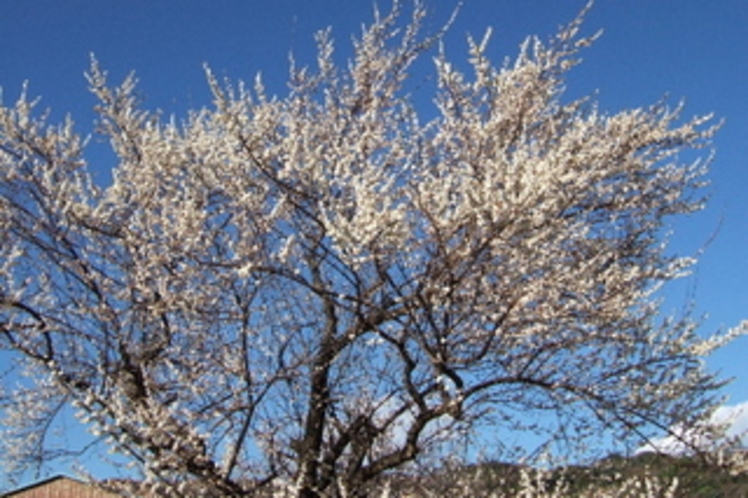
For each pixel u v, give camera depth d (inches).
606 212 305.6
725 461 279.7
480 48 299.6
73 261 292.5
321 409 294.7
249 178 280.2
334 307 302.7
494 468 315.3
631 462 293.9
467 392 262.2
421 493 315.3
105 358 285.7
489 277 275.0
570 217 282.2
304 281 253.3
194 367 291.1
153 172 305.0
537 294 262.1
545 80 302.2
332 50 346.0
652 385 280.4
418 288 253.4
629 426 270.1
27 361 311.9
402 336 274.5
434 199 241.0
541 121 313.0
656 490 284.7
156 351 297.1
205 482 270.2
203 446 269.3
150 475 256.5
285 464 290.8
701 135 308.8
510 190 224.7
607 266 303.0
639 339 281.9
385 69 339.3
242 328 288.7
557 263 276.7
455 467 313.1
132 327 304.2
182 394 286.8
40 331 281.4
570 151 251.6
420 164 310.8
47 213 304.8
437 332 252.8
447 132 308.3
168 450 261.9
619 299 270.4
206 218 285.0
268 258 283.0
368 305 255.0
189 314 290.2
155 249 287.4
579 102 319.9
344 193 285.9
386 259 259.0
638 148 302.8
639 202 311.4
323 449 300.4
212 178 293.3
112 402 262.7
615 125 294.5
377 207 234.7
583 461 287.4
